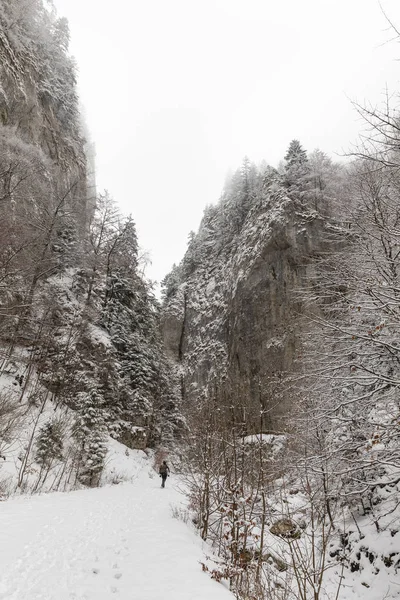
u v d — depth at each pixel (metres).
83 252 31.28
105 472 19.77
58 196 29.53
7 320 18.02
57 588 4.86
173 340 49.59
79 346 24.88
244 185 55.09
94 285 31.97
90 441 17.73
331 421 7.79
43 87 36.47
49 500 11.30
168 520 10.19
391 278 6.66
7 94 28.64
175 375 42.09
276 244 36.12
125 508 11.50
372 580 7.49
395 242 6.88
